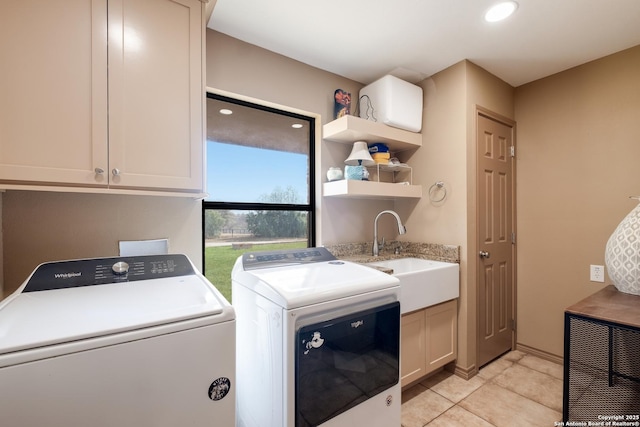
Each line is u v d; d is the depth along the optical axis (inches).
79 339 28.5
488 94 99.0
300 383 43.5
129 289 42.6
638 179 83.7
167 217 66.9
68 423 27.7
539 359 101.9
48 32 43.1
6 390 25.5
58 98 43.6
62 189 44.2
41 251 53.6
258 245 86.7
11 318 31.6
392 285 55.8
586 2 66.1
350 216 102.5
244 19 71.9
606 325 54.1
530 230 106.2
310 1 65.9
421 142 103.4
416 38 80.4
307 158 97.7
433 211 100.6
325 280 52.5
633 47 84.5
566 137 97.6
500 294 103.3
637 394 63.8
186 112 54.5
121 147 48.3
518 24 74.4
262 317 49.5
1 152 40.3
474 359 92.2
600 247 90.5
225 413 36.1
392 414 55.7
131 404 30.6
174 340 33.0
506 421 70.9
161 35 52.2
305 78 92.4
